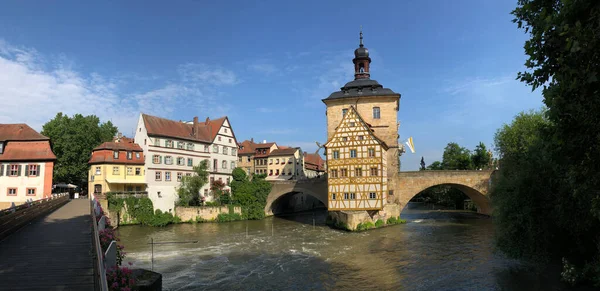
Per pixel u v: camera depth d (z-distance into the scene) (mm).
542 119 41344
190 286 19203
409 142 51219
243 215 50906
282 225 44844
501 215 19953
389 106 46719
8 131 35844
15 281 9359
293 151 71625
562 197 17844
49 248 12914
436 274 20812
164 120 51812
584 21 7852
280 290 18500
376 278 20359
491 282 18844
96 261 9383
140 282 13461
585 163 8633
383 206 40812
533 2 9484
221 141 58750
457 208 69875
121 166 45125
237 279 20484
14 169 34281
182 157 51188
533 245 18812
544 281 18141
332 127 48438
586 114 7980
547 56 8797
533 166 19453
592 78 6941
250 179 58156
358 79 50031
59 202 29594
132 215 43250
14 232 16078
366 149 40688
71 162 52219
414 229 39031
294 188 51969
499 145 46844
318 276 20938
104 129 61969
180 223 46281
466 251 26844
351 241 32250
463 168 72000
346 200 40969
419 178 45469
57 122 53094
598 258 17188
